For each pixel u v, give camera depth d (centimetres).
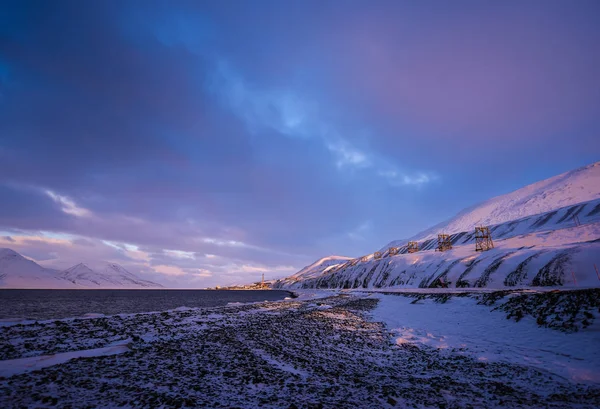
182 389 997
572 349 1606
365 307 4906
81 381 1012
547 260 5891
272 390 1048
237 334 2212
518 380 1238
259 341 1981
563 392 1082
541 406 946
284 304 5738
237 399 940
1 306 6319
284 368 1359
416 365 1507
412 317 3394
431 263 11181
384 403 962
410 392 1082
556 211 15375
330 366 1433
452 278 7975
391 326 2877
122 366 1237
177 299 11588
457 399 1013
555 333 1881
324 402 948
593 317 1841
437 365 1502
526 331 2059
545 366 1420
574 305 2089
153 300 10450
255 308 4678
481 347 1862
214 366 1326
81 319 2600
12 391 876
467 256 9431
